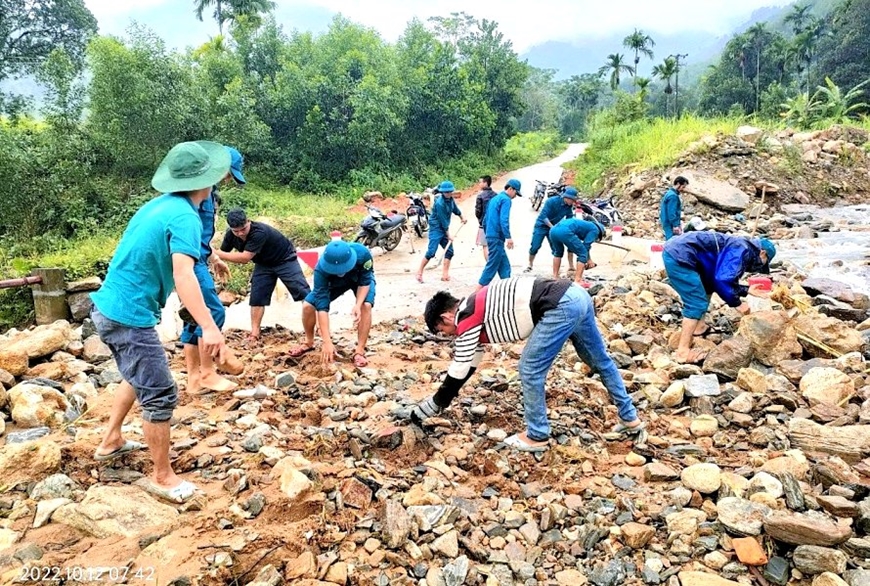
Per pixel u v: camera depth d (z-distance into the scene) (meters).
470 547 2.99
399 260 11.66
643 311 6.58
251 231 5.98
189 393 4.74
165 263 3.00
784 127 21.86
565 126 79.25
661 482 3.58
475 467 3.76
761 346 5.22
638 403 4.70
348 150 23.69
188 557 2.68
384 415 4.38
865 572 2.74
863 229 12.78
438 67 30.00
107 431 3.42
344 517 3.13
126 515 2.90
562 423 4.29
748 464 3.79
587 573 2.89
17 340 5.67
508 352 6.02
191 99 18.70
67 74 16.97
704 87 64.38
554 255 8.86
